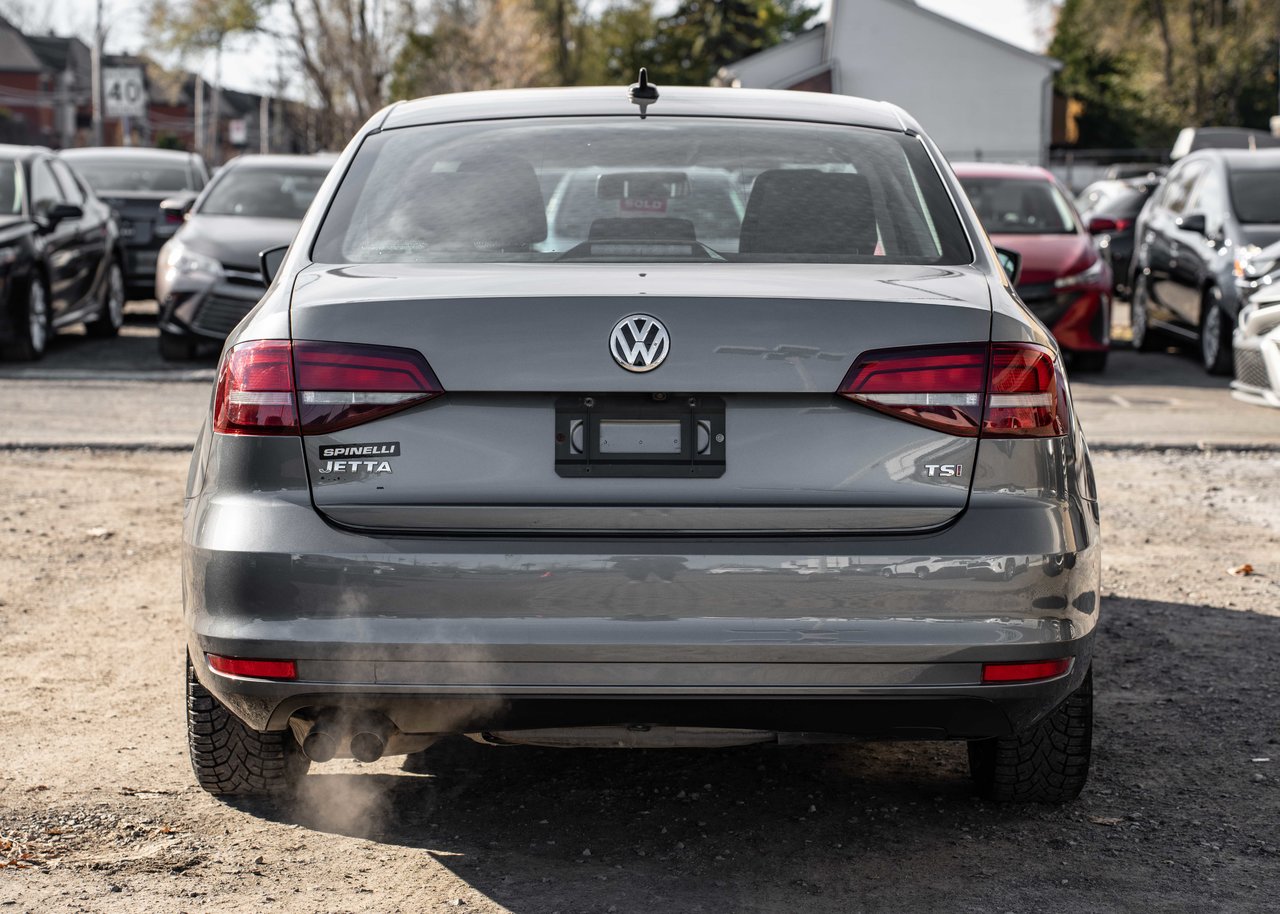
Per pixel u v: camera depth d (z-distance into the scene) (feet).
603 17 250.57
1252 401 31.58
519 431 9.55
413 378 9.57
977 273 10.73
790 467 9.57
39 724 13.85
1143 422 33.32
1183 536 22.36
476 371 9.52
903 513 9.65
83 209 46.65
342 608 9.52
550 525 9.53
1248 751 13.30
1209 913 10.07
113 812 11.73
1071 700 11.29
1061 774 11.61
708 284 9.77
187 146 296.71
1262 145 77.92
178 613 17.85
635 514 9.52
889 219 11.26
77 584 19.17
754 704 9.62
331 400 9.64
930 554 9.57
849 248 10.94
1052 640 9.75
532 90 13.43
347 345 9.66
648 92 12.76
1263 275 38.68
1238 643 16.76
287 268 10.89
